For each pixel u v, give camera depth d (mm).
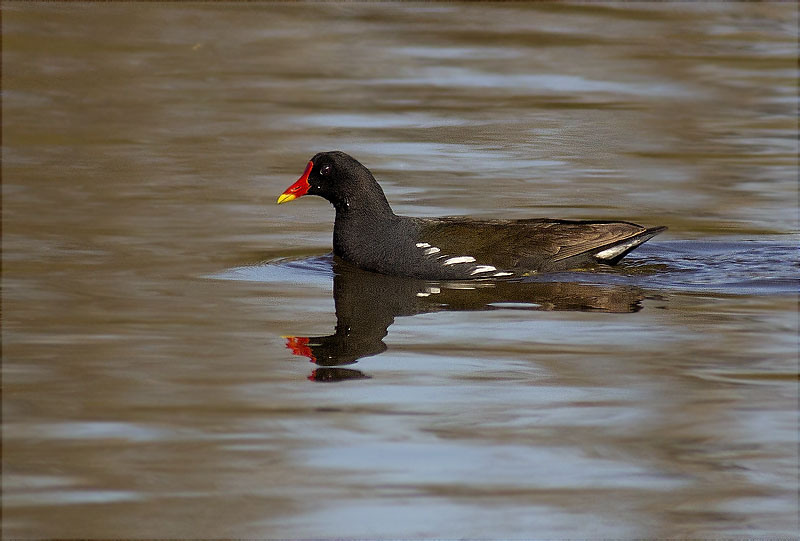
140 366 11680
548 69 26578
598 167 20094
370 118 23109
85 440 9984
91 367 11625
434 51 28188
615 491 9227
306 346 12352
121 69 26219
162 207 18078
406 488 9234
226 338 12578
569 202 18109
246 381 11352
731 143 21234
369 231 15586
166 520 8688
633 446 9961
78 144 21422
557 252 15008
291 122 22844
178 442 9984
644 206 17938
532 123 22703
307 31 29984
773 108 23453
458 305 13844
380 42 28984
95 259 15562
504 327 12938
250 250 16250
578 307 13648
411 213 17500
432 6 32875
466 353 12094
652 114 23234
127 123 22688
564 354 12016
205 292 14281
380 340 12547
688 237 16438
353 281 14906
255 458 9727
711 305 13609
